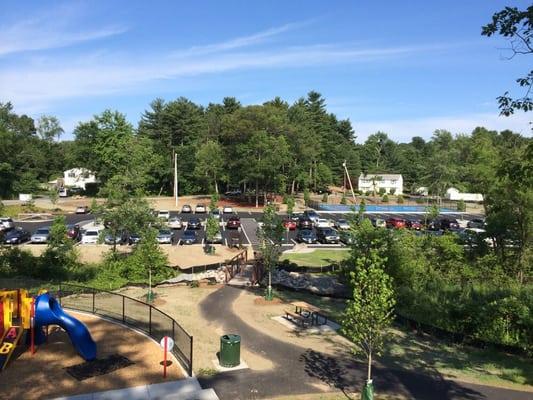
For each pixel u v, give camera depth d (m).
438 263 29.27
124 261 29.58
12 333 15.48
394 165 125.69
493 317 18.94
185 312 22.19
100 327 18.42
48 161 114.12
